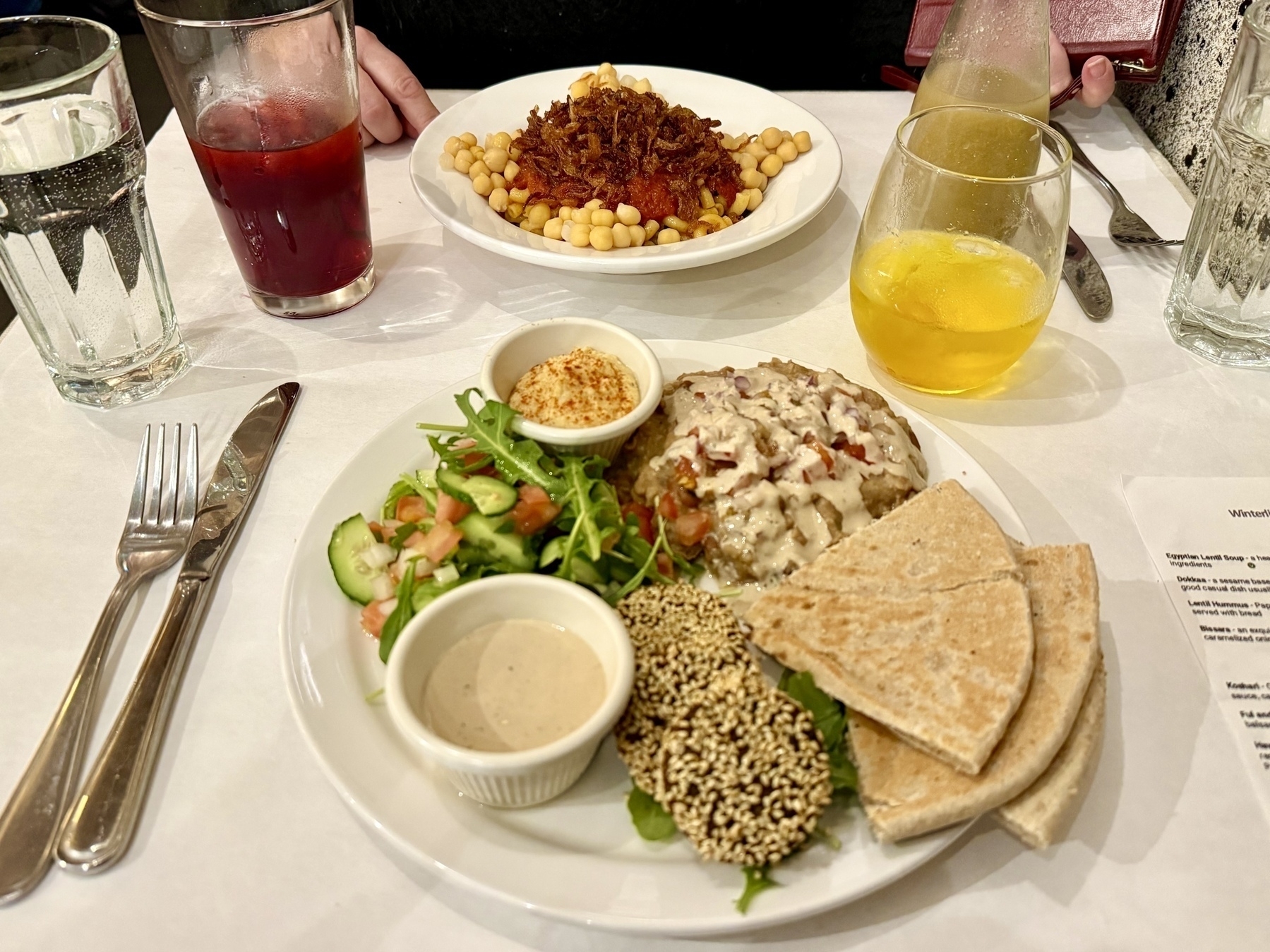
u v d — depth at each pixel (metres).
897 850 0.31
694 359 0.48
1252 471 0.46
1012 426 0.48
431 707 0.32
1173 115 0.67
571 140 0.57
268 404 0.48
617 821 0.33
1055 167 0.47
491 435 0.40
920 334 0.45
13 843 0.32
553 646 0.34
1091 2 0.65
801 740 0.32
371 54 0.65
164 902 0.31
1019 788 0.31
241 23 0.45
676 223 0.56
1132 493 0.45
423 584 0.37
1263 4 0.47
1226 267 0.50
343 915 0.31
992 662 0.33
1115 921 0.32
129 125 0.46
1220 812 0.34
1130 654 0.39
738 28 0.92
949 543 0.38
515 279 0.58
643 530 0.40
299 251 0.51
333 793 0.34
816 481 0.41
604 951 0.31
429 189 0.57
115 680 0.37
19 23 0.45
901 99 0.73
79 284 0.46
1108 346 0.53
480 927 0.31
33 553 0.42
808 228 0.61
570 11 0.88
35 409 0.49
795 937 0.31
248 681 0.37
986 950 0.31
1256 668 0.38
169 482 0.44
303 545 0.39
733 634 0.35
